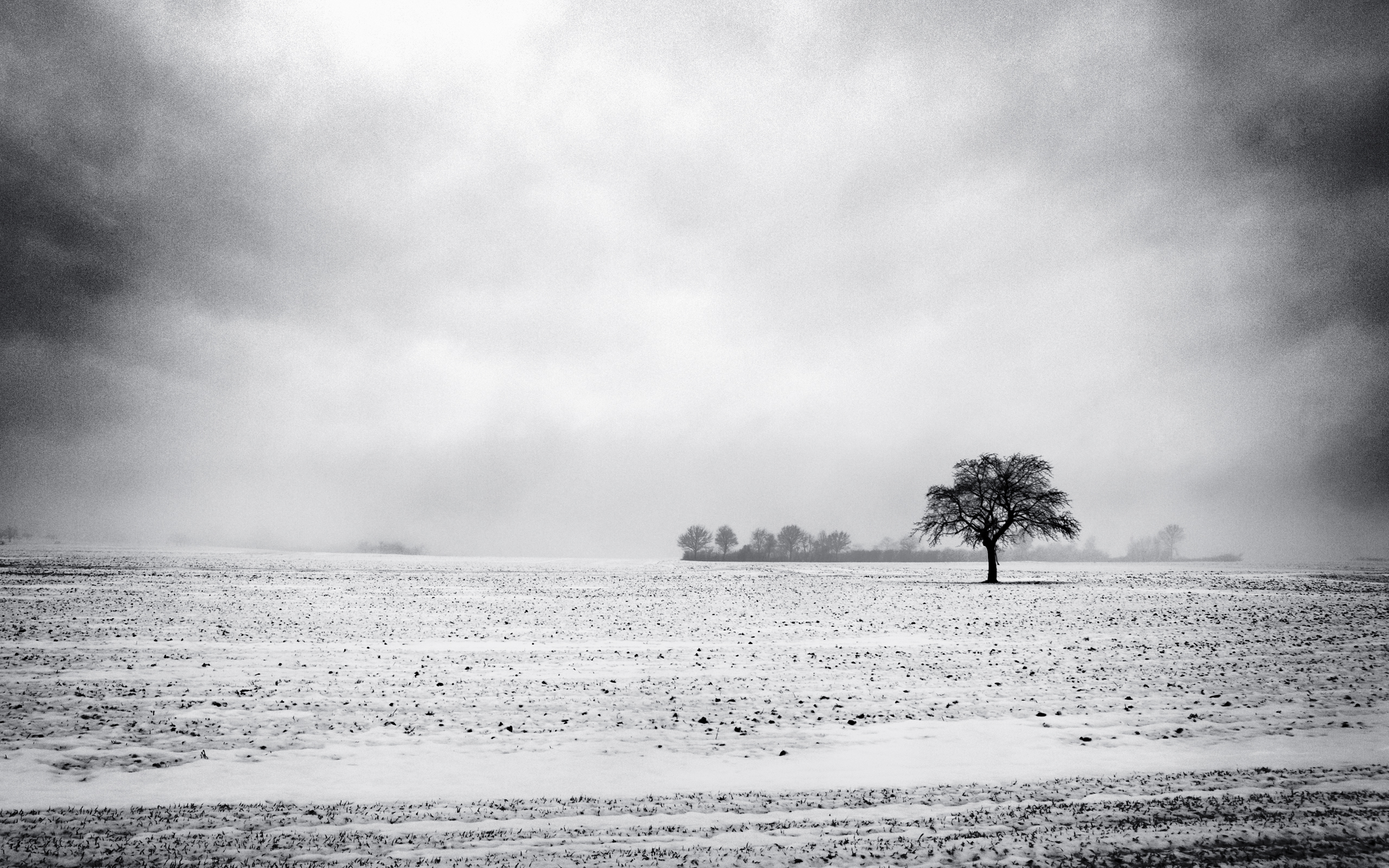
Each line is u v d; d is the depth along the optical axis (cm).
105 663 2253
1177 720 1661
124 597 4306
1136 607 4234
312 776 1293
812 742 1508
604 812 1117
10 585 4997
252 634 2900
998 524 7462
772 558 19125
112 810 1116
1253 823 1050
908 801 1171
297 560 11256
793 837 1018
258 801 1163
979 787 1234
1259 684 2014
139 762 1363
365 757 1405
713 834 1030
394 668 2244
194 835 1014
